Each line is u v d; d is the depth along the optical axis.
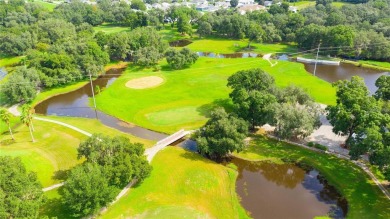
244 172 75.44
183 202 65.00
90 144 68.19
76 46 144.00
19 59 159.75
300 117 78.94
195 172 73.12
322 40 165.62
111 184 63.34
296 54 169.00
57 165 76.69
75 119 102.25
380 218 60.28
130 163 65.31
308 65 152.88
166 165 75.75
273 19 197.25
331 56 162.38
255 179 73.00
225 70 142.75
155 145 84.38
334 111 78.62
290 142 84.81
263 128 92.00
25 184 56.12
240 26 192.12
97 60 141.88
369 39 154.25
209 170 74.25
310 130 79.00
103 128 96.00
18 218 51.12
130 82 132.12
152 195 66.75
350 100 77.38
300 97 90.06
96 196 57.28
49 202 64.88
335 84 87.31
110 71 147.38
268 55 170.25
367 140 66.19
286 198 67.06
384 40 151.88
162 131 94.62
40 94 122.06
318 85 124.75
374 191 67.00
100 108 110.56
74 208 56.66
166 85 128.00
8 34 164.25
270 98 85.69
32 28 178.38
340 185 69.50
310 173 74.62
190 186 69.31
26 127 95.62
